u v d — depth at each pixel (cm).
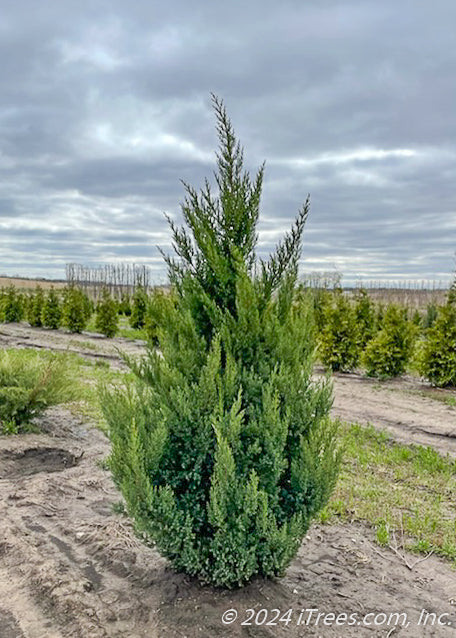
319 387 381
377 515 545
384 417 1042
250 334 368
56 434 830
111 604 358
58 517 518
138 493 331
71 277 8738
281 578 396
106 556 429
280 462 345
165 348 380
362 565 438
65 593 366
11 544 449
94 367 1543
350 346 1669
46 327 3077
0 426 835
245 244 409
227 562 344
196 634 324
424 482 658
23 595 372
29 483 611
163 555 371
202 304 387
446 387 1413
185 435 353
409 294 5934
